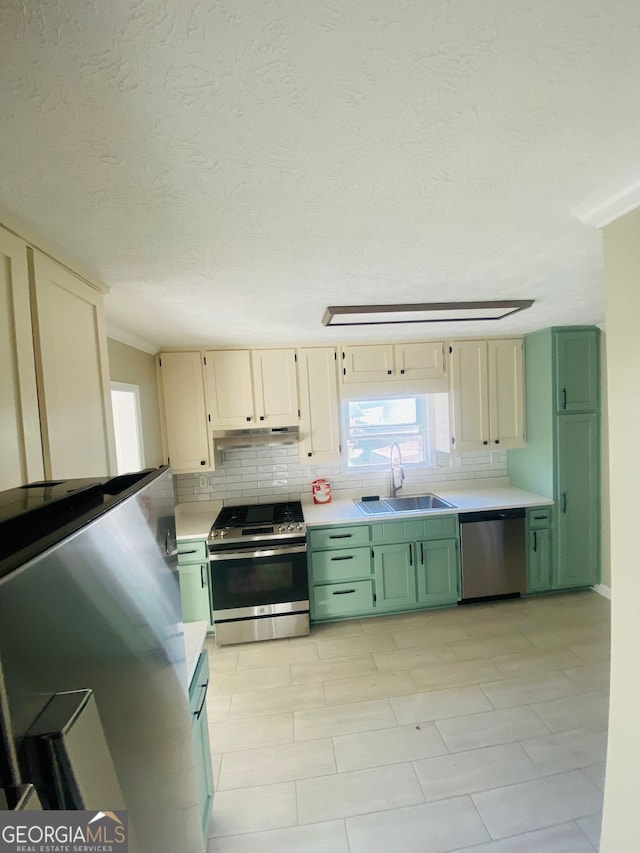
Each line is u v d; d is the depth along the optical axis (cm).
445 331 288
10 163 71
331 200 91
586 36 51
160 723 67
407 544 302
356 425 361
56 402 111
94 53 49
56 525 45
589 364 309
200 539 278
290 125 64
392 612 309
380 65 54
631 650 105
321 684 234
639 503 100
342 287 163
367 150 73
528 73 57
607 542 317
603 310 238
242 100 58
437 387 322
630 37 52
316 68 54
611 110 65
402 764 178
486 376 328
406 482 362
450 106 62
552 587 320
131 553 60
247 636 281
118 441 251
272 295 169
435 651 259
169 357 297
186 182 80
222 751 190
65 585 42
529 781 168
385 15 47
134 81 54
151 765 61
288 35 49
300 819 156
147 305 175
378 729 198
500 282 169
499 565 311
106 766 45
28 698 36
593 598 318
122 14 44
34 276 102
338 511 319
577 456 314
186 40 48
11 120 59
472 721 201
